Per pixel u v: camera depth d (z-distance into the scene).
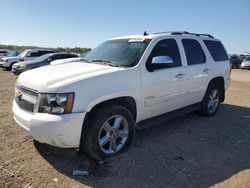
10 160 3.94
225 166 3.96
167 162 4.02
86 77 3.73
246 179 3.60
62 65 4.61
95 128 3.77
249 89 11.91
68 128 3.49
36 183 3.38
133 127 4.29
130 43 5.00
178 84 5.15
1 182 3.36
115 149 4.11
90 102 3.66
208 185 3.43
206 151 4.48
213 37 6.77
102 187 3.34
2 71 19.97
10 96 8.86
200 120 6.22
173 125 5.80
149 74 4.52
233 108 7.68
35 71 4.26
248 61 31.83
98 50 5.39
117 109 3.97
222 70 6.55
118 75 4.05
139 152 4.34
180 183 3.46
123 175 3.62
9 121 5.74
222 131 5.51
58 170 3.71
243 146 4.75
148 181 3.49
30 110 3.77
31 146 4.43
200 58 5.96
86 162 3.94
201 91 5.97
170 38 5.25
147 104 4.57
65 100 3.49
